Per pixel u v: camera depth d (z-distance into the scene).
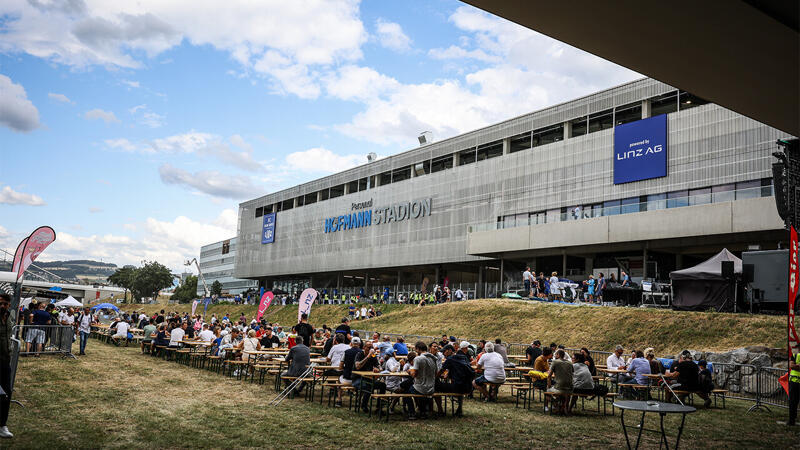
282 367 15.02
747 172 36.22
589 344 25.88
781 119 11.68
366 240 68.56
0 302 8.00
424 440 9.01
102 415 9.96
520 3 7.79
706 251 39.47
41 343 19.53
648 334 24.45
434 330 34.94
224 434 8.98
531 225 45.47
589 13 8.01
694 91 10.61
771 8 7.97
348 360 12.23
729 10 7.84
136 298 137.25
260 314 27.47
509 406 13.29
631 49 9.10
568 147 47.56
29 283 99.88
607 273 44.94
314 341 21.42
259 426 9.70
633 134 42.78
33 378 13.98
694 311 25.14
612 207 40.62
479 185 55.25
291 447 8.32
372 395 10.59
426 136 68.12
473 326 33.50
